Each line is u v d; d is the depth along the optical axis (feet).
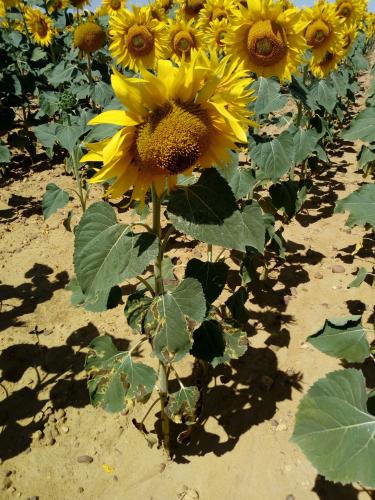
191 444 2.82
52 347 3.57
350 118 10.03
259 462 2.70
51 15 9.70
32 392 3.18
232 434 2.87
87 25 5.54
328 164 7.38
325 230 5.24
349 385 2.14
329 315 3.86
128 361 2.32
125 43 5.31
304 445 1.98
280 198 3.86
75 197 6.07
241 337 2.55
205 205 1.67
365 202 2.77
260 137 3.72
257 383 3.22
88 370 2.36
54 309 4.00
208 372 3.31
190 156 1.51
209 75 1.48
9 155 5.95
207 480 2.61
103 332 3.72
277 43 3.32
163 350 1.91
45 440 2.84
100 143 1.52
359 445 1.94
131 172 1.62
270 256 4.73
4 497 2.53
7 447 2.81
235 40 3.47
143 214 2.62
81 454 2.77
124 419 2.99
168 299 1.98
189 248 4.85
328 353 2.66
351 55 9.47
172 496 2.53
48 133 4.82
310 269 4.50
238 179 3.57
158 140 1.47
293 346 3.54
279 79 3.78
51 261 4.70
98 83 5.84
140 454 2.77
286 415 2.98
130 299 2.17
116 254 1.78
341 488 2.54
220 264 2.62
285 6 4.25
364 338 2.66
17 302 4.10
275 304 4.00
